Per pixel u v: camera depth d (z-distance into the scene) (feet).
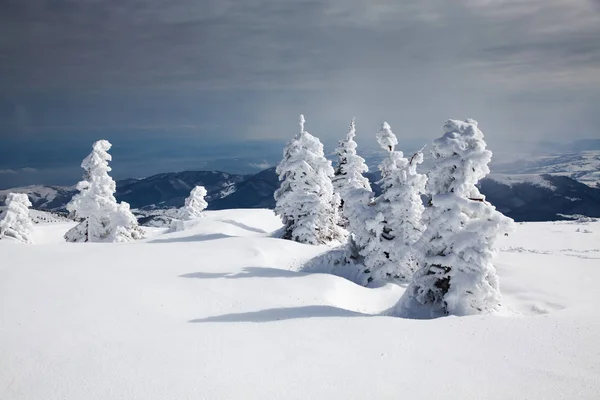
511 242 93.86
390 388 21.85
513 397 20.65
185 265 58.39
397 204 70.59
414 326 33.17
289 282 53.47
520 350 26.81
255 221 157.38
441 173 47.26
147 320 36.35
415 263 70.18
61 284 45.14
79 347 28.73
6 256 57.26
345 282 59.21
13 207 113.80
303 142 104.78
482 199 46.65
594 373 23.09
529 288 51.72
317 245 98.89
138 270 53.72
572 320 32.32
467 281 43.65
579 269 60.44
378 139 72.69
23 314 35.94
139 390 22.00
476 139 45.50
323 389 21.81
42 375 24.09
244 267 59.77
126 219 105.81
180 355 27.12
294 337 31.09
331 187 105.19
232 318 38.11
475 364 24.86
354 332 32.04
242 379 23.18
